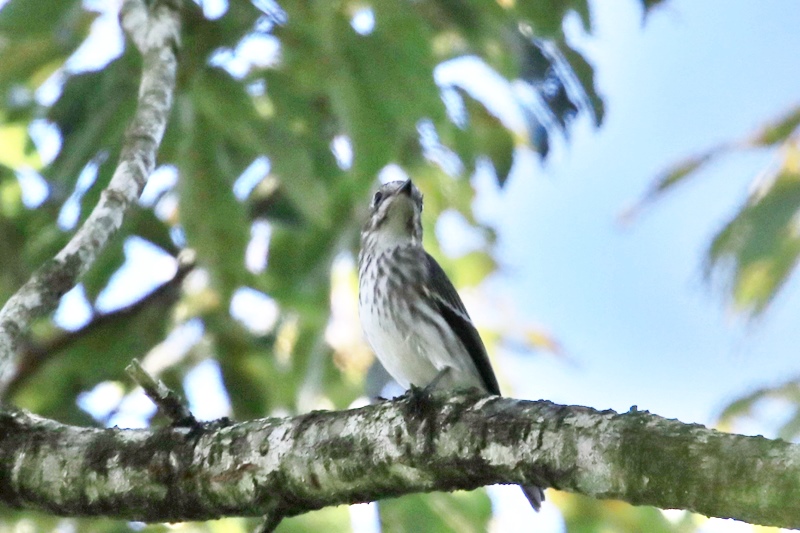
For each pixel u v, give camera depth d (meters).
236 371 12.91
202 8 10.62
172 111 10.55
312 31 10.45
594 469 5.94
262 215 12.38
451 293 12.15
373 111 10.14
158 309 13.30
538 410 6.38
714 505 5.48
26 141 12.33
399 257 12.09
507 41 11.70
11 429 7.89
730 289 10.34
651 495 5.70
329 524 12.13
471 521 11.55
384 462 6.81
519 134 13.08
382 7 10.12
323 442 7.05
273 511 7.26
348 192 11.69
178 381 13.06
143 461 7.47
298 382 12.84
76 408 13.04
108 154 10.60
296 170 10.77
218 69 10.61
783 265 10.15
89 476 7.57
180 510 7.44
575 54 11.82
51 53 11.83
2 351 7.78
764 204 10.18
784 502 5.26
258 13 10.63
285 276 12.34
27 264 11.51
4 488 7.76
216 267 11.11
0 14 10.15
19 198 12.92
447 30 11.33
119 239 12.28
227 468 7.26
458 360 11.88
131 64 10.77
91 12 11.87
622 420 5.96
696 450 5.58
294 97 11.17
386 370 13.06
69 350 13.12
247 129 10.70
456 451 6.52
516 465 6.28
